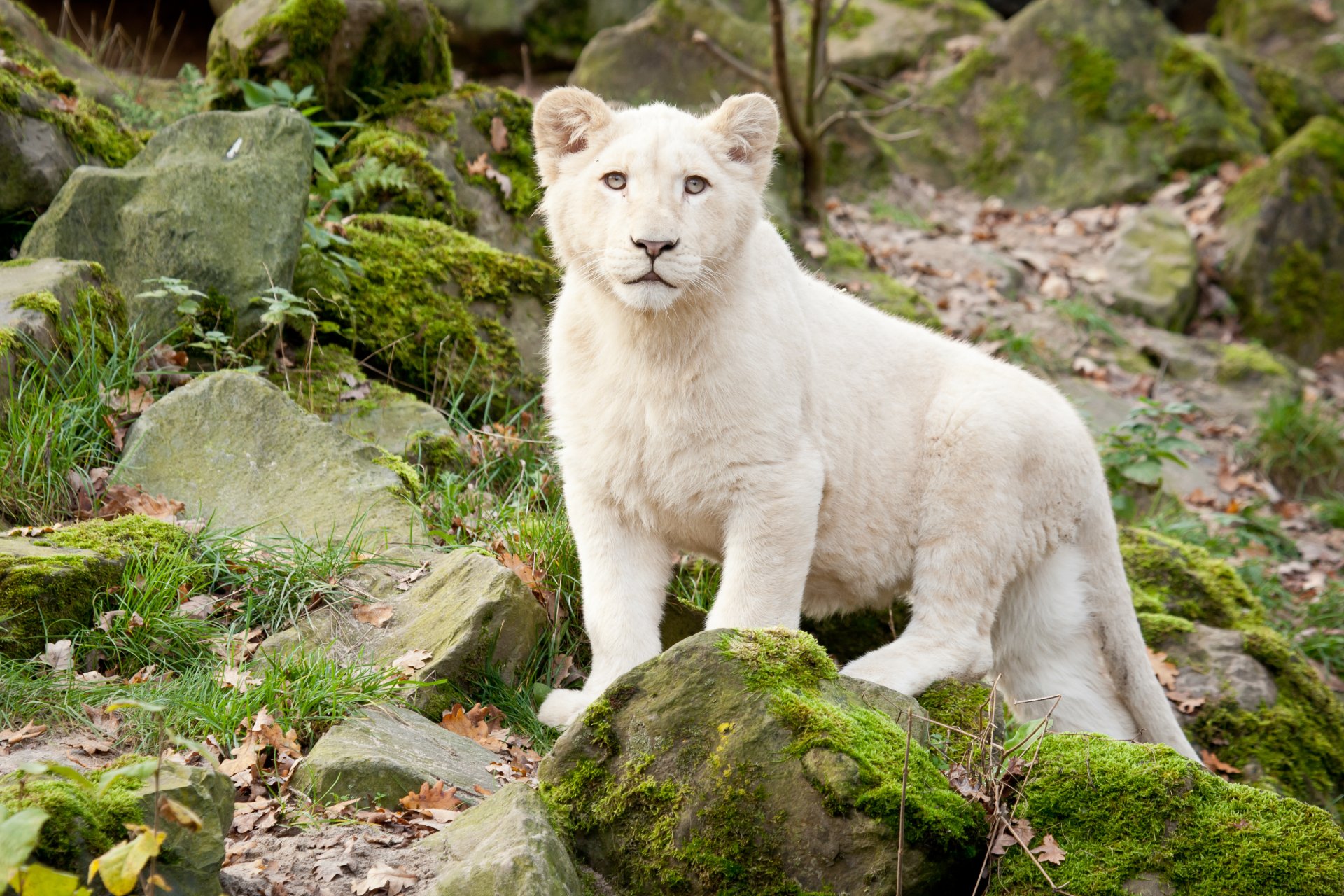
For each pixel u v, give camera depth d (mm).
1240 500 11641
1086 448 6453
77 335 6719
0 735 4367
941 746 4414
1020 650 6641
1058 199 15891
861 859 3732
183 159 7762
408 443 7207
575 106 5363
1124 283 14164
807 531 5441
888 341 6242
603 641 5461
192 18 15398
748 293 5418
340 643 5367
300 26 9461
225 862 3727
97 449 6387
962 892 3887
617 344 5305
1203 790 3887
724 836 3842
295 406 6723
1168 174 15945
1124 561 8758
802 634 4316
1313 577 10742
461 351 8234
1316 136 15406
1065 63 16391
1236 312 14773
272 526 6129
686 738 3977
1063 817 3920
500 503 6758
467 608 5367
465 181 9688
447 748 4773
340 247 8219
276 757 4477
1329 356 15188
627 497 5488
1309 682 8055
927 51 17484
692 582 6707
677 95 14953
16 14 9703
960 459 6023
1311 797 7527
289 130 7836
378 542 6066
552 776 4086
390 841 3900
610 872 3973
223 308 7418
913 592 6168
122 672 5051
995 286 13445
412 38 10086
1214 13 20844
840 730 3912
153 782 3418
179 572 5449
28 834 2828
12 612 4938
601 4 16484
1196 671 7922
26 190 7930
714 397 5254
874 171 15242
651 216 4934
